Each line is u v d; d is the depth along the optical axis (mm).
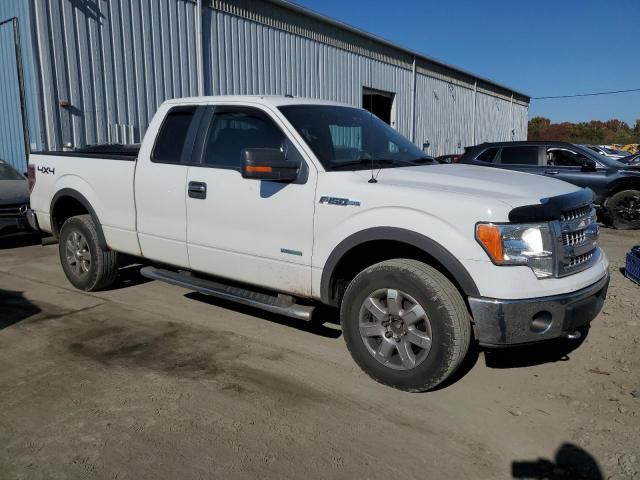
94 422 3209
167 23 12391
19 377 3805
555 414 3342
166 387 3658
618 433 3119
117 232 5254
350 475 2732
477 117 30234
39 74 10188
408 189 3518
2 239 8273
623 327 4797
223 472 2748
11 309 5277
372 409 3385
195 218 4535
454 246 3277
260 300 4211
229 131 4461
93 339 4512
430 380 3428
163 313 5180
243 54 14555
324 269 3818
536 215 3270
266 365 4020
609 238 9664
